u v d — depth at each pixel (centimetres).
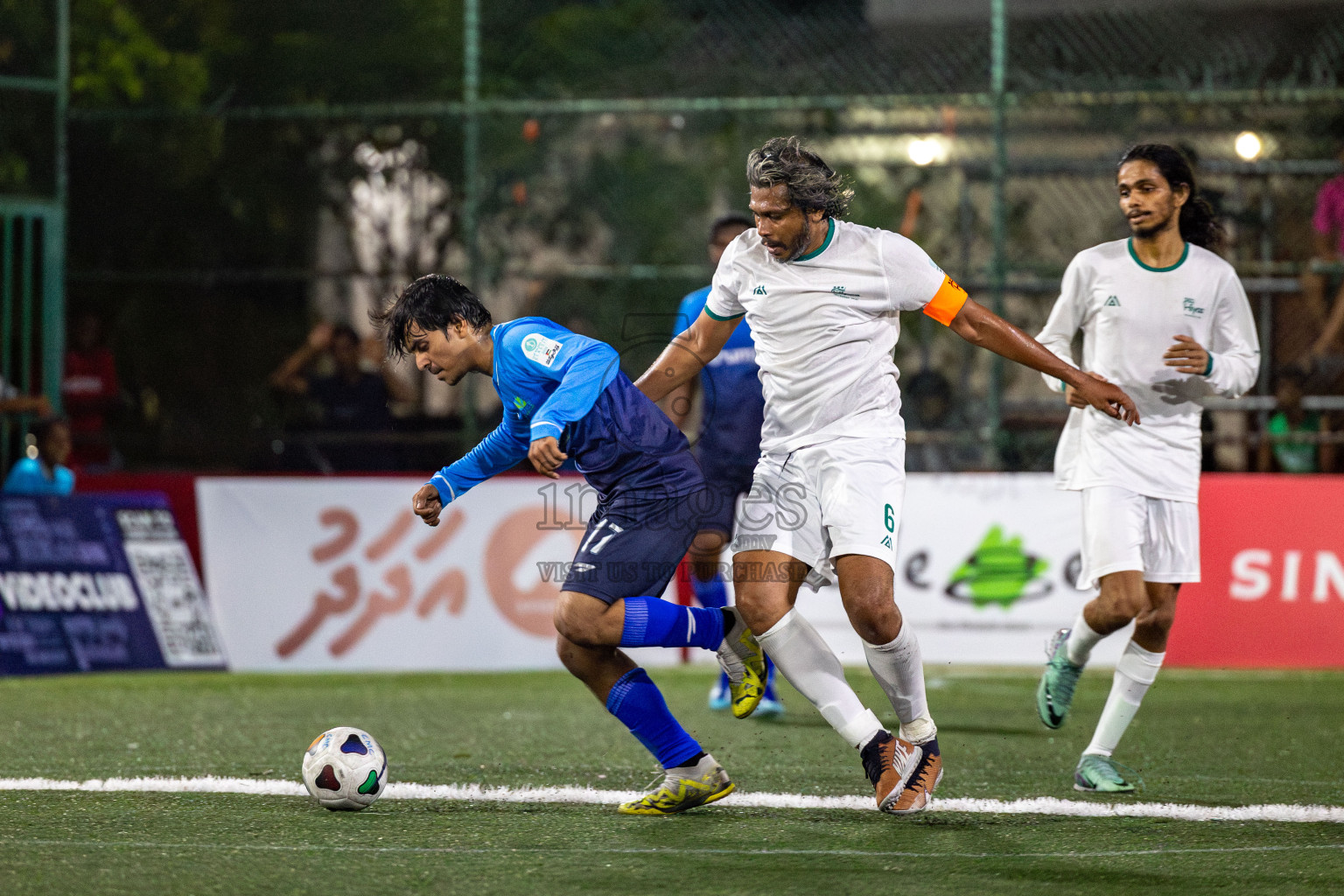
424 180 3438
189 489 3030
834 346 1419
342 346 3353
